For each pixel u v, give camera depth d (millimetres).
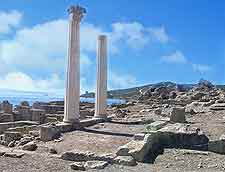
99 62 30266
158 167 15375
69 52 25609
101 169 15016
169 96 59094
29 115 35375
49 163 16312
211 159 16297
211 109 34094
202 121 26109
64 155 17188
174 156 16828
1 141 22547
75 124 25000
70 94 25172
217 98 43938
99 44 30406
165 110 36938
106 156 16328
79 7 25781
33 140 22094
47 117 34062
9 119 33844
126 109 44062
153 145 17719
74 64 25469
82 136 22047
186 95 55938
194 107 37312
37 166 15727
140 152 16359
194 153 17109
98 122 28828
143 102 52906
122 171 14570
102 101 30016
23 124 29344
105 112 30281
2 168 15227
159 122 23312
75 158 16875
